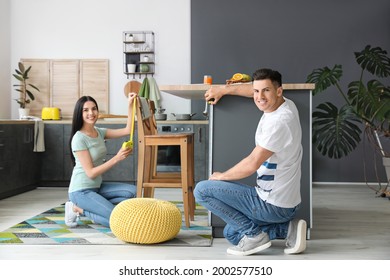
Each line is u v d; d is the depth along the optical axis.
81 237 3.51
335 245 3.33
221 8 7.12
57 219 4.20
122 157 3.76
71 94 7.37
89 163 3.76
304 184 3.48
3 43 7.20
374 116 5.78
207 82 4.52
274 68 7.09
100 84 7.33
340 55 7.04
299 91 3.47
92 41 7.34
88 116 3.82
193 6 7.13
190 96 4.74
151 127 4.35
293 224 3.06
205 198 3.00
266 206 2.92
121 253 3.08
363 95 5.82
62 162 6.61
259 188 2.97
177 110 7.25
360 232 3.77
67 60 7.36
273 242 3.41
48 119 6.87
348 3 7.02
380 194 5.85
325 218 4.39
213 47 7.13
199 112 7.15
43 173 6.61
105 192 3.96
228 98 3.52
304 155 3.47
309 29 7.06
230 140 3.52
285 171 2.88
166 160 6.55
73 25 7.35
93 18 7.32
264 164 2.94
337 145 5.80
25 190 6.19
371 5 7.00
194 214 4.50
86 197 3.77
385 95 5.83
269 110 2.92
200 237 3.52
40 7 7.36
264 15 7.09
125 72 7.21
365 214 4.59
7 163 5.60
